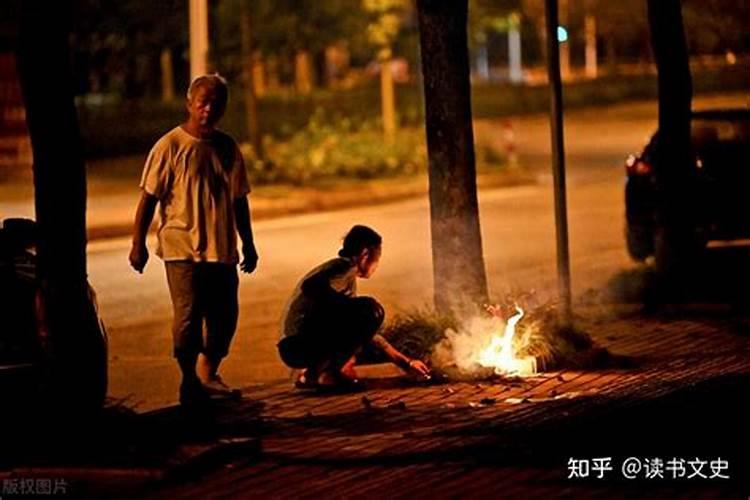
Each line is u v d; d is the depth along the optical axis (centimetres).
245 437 1278
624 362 1561
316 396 1458
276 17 4094
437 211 1585
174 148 1380
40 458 1189
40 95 1178
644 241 2362
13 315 1278
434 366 1505
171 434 1259
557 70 1611
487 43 8512
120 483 1145
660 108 1983
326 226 3069
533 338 1546
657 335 1733
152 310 2102
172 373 1650
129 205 3359
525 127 5591
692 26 3403
